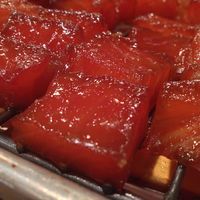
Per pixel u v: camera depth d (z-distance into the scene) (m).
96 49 0.11
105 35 0.12
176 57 0.12
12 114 0.11
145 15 0.15
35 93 0.11
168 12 0.16
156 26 0.14
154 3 0.15
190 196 0.10
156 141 0.10
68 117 0.10
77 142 0.09
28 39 0.12
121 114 0.09
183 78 0.11
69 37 0.12
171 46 0.13
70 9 0.14
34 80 0.11
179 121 0.10
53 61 0.11
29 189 0.09
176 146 0.10
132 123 0.09
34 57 0.11
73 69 0.11
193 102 0.10
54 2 0.14
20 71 0.11
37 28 0.12
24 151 0.10
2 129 0.11
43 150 0.10
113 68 0.11
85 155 0.09
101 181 0.09
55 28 0.12
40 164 0.10
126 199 0.09
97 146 0.09
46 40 0.12
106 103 0.10
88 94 0.10
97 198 0.09
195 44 0.12
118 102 0.10
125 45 0.12
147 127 0.10
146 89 0.10
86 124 0.09
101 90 0.10
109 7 0.14
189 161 0.10
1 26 0.13
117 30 0.15
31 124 0.10
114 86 0.10
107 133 0.09
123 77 0.11
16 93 0.11
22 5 0.13
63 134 0.09
